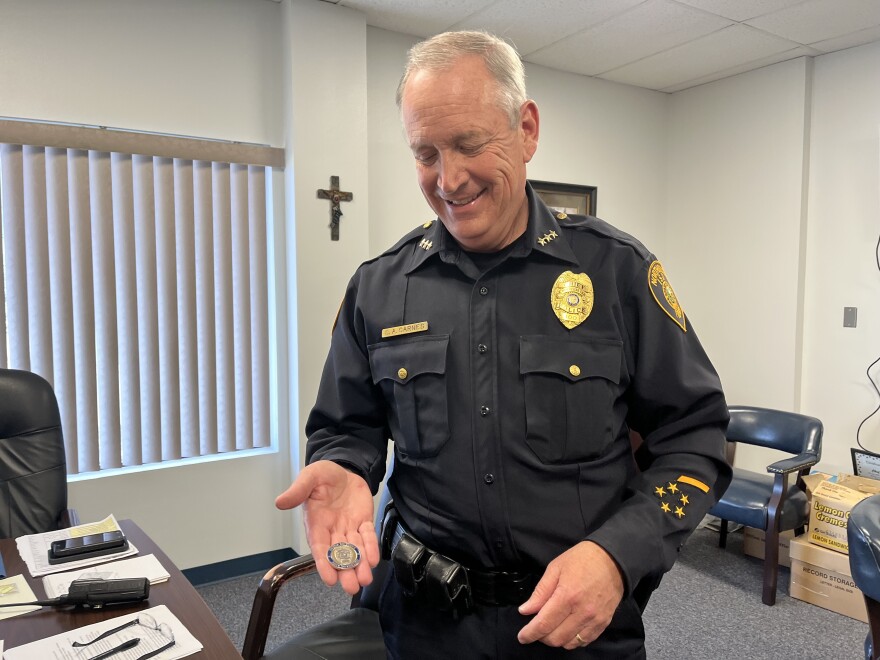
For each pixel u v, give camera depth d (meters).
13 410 1.85
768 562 2.54
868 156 3.14
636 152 3.93
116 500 2.48
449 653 0.96
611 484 0.92
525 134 0.89
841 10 2.73
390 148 3.04
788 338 3.46
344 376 1.08
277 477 2.86
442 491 0.94
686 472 0.84
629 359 0.92
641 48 3.19
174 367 2.56
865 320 3.20
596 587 0.68
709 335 3.88
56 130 2.26
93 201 2.38
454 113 0.78
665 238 4.13
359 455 1.00
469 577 0.93
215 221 2.64
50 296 2.31
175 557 2.63
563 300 0.92
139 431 2.51
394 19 2.84
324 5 2.66
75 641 1.04
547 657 0.90
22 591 1.21
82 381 2.39
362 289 1.08
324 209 2.73
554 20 2.84
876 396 3.17
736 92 3.65
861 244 3.19
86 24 2.32
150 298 2.50
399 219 3.10
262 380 2.81
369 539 0.83
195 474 2.65
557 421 0.89
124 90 2.40
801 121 3.34
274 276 2.78
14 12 2.20
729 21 2.85
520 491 0.90
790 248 3.43
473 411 0.92
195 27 2.53
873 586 1.27
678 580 2.78
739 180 3.66
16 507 1.79
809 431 2.80
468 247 0.94
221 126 2.60
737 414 3.05
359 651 1.41
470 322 0.94
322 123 2.70
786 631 2.35
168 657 1.00
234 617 2.43
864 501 1.37
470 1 2.64
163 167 2.49
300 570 1.44
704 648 2.24
